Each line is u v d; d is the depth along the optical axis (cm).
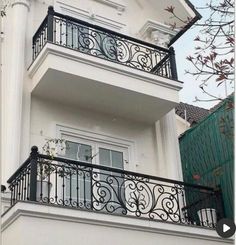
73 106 1023
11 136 902
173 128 1105
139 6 1250
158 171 1055
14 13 1043
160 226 809
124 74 1002
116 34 1047
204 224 917
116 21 1191
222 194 998
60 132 984
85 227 741
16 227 703
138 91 1002
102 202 800
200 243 841
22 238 683
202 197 966
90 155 996
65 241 714
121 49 1065
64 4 1134
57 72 930
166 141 1080
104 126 1041
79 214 739
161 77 1041
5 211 762
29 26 1052
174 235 823
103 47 1073
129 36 1114
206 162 1147
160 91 1031
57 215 721
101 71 976
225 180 1067
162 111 1066
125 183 974
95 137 1017
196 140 1202
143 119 1091
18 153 894
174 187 912
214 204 942
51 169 779
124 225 775
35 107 978
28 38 1036
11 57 992
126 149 1048
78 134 1001
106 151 1022
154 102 1033
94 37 1016
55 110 998
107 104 1030
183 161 1224
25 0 1059
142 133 1085
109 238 755
